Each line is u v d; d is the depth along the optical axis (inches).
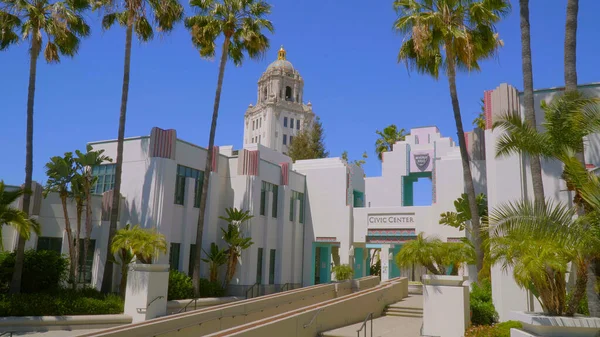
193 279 919.7
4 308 653.3
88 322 681.6
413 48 845.2
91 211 943.0
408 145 1734.7
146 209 933.8
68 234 853.8
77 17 884.6
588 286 433.4
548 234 376.2
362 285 1092.5
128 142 1007.6
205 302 893.2
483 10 783.1
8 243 864.9
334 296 964.6
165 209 940.6
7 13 799.1
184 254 987.9
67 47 890.1
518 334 397.7
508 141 468.8
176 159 995.9
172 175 965.2
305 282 1373.0
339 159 1418.6
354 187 1552.7
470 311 610.2
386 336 568.1
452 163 1197.7
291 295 785.6
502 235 436.8
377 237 1318.9
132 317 706.8
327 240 1370.6
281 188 1286.9
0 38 827.4
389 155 1753.2
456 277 538.9
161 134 959.0
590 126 417.1
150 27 965.2
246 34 992.2
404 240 1273.4
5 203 679.1
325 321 582.6
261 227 1189.1
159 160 945.5
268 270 1195.3
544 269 386.9
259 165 1173.7
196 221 1047.6
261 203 1205.7
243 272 1091.9
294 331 501.7
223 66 1008.9
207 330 566.6
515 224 392.8
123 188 986.7
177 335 521.0
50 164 835.4
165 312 728.3
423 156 1694.1
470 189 788.6
